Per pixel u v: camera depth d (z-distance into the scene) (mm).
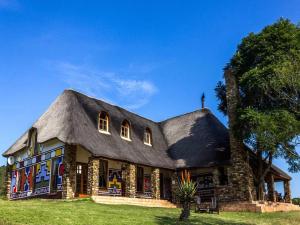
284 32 28094
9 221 13102
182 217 18438
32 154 28938
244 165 27766
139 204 26688
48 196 25516
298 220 21312
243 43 30453
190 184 19375
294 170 25094
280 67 23062
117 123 31344
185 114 39062
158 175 30609
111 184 28391
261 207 25438
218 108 33781
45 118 29281
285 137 22375
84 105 29359
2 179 47625
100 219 15766
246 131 26219
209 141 32688
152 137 35000
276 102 25703
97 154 24375
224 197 28078
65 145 25297
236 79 29969
